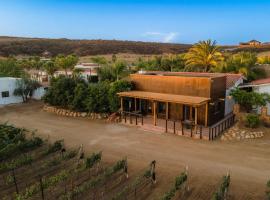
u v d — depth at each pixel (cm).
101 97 2941
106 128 2602
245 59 3853
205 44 4322
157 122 2666
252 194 1375
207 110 2448
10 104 3784
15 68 4984
